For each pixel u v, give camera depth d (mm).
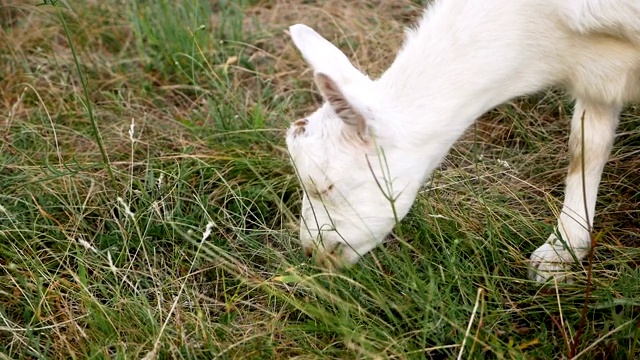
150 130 2359
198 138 2277
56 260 2049
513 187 2135
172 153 2246
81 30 2658
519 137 2287
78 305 1965
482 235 2004
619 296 1852
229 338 1861
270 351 1832
